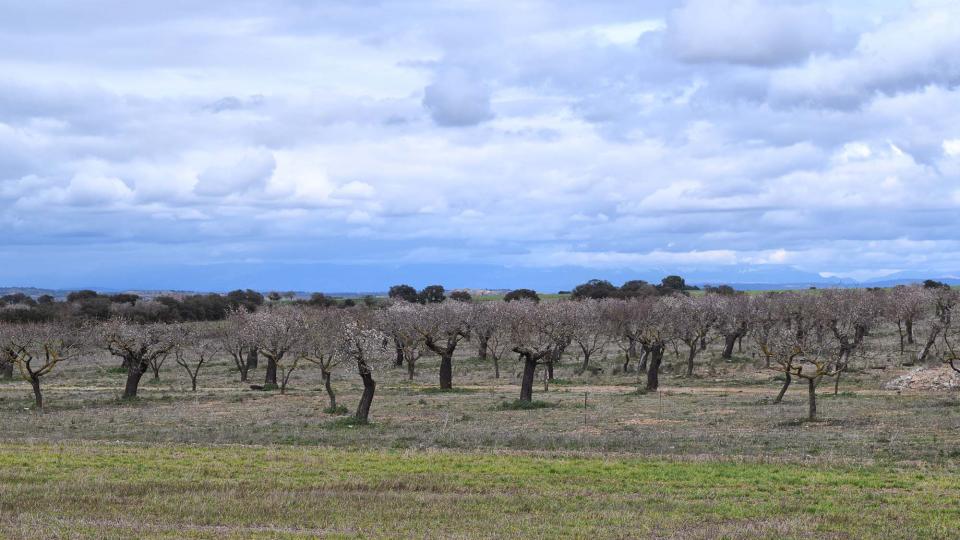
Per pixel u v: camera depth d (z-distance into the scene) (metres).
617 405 64.12
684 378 89.12
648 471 32.19
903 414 53.72
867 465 33.69
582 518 24.61
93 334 80.94
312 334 75.88
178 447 38.94
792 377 85.12
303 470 32.25
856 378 81.94
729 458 35.78
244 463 33.78
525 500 26.97
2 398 73.62
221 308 162.12
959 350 96.00
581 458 35.81
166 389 83.75
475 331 93.06
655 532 22.91
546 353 66.44
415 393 77.81
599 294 175.62
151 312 144.25
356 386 86.50
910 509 25.77
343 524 23.73
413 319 88.31
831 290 114.12
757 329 99.56
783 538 22.36
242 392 79.12
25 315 130.88
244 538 21.91
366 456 35.84
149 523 23.58
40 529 22.31
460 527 23.47
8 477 30.16
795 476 31.11
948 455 37.19
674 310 97.94
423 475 31.33
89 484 29.00
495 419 56.38
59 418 58.38
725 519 24.66
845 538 22.44
